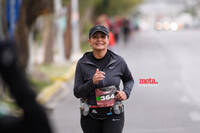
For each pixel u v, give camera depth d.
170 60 33.69
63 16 30.95
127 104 16.44
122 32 52.56
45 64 31.42
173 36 75.38
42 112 3.11
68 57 35.69
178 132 11.97
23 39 18.80
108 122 6.95
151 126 12.71
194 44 52.66
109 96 6.82
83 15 52.16
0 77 3.06
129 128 12.51
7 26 17.98
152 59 34.50
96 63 6.92
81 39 52.47
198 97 17.97
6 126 3.13
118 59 6.98
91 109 6.95
